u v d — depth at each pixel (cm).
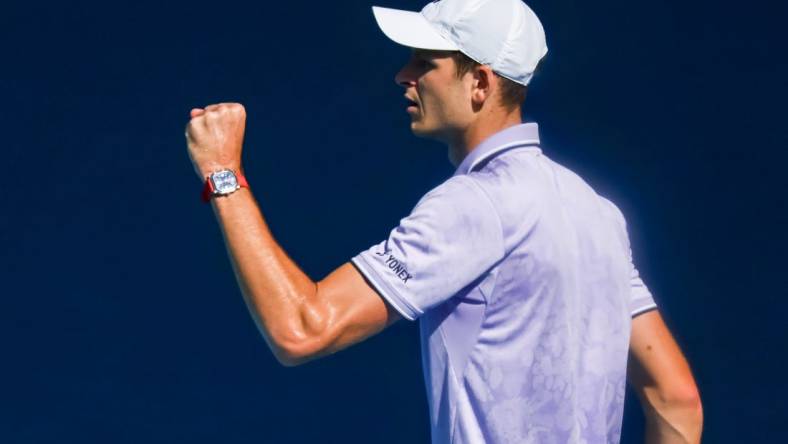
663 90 3177
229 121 1248
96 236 3039
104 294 2950
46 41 3269
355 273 1232
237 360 2847
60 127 3177
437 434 1288
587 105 3166
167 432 2722
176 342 2877
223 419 2741
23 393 2794
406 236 1232
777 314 2889
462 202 1238
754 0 3253
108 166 3134
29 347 2869
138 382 2812
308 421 2734
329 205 3062
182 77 3234
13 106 3189
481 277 1249
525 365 1259
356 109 3195
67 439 2711
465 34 1286
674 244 2997
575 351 1280
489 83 1290
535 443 1270
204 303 2936
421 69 1314
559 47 3225
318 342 1205
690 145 3111
